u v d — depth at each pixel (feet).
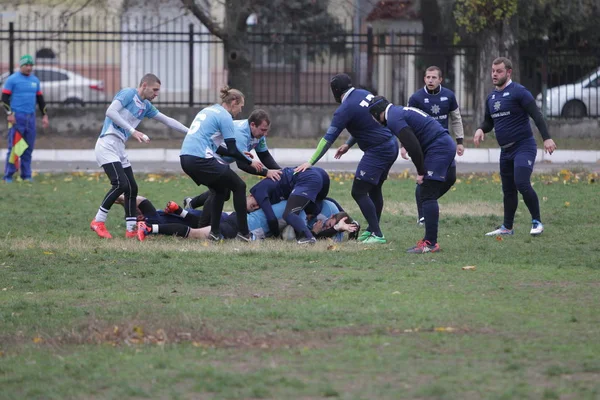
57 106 218.18
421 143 83.05
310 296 65.05
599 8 238.07
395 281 70.33
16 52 272.10
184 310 60.29
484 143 202.90
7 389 44.98
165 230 93.71
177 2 221.66
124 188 93.71
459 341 52.31
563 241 91.04
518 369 46.93
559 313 59.21
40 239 92.89
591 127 216.54
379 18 243.60
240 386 44.57
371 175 89.97
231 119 89.25
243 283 70.38
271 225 91.91
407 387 44.16
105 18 223.10
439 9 247.09
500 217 108.17
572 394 42.78
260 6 221.46
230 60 210.59
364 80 218.79
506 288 67.21
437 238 92.89
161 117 95.50
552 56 221.25
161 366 48.14
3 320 58.75
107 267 77.51
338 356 49.49
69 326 56.95
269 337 53.78
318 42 214.28
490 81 211.20
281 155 186.09
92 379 46.19
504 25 208.64
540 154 186.09
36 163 178.60
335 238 92.07
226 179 88.99
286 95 280.10
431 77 101.30
